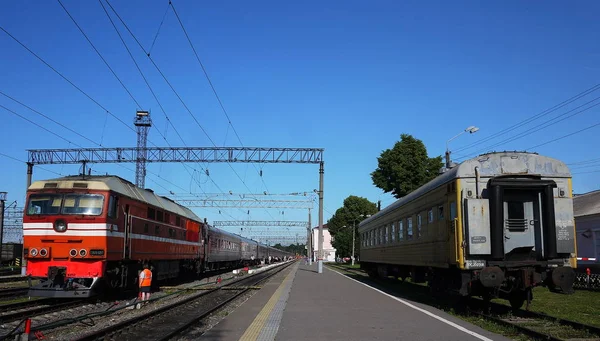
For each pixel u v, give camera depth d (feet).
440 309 48.32
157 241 72.18
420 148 138.10
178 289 76.74
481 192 43.62
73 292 51.60
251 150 114.32
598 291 69.97
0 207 150.00
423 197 57.93
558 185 43.34
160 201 77.10
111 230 55.16
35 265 52.60
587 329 34.50
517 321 38.91
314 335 33.78
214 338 33.12
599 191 102.27
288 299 58.75
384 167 139.44
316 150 117.29
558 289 41.39
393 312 45.85
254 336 33.47
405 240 68.23
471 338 32.30
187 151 112.57
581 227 90.38
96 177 58.59
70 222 53.01
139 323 40.47
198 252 102.37
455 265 45.88
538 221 42.91
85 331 37.91
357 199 296.71
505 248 42.60
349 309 48.42
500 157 44.24
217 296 69.41
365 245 104.53
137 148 111.96
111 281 56.70
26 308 51.31
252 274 132.98
